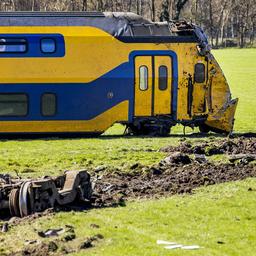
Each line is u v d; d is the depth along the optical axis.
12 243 57.81
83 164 98.81
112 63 137.88
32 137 137.25
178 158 93.69
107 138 135.00
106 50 137.62
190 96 140.88
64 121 137.00
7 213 66.69
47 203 67.44
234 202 72.19
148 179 84.06
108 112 138.12
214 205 71.00
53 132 137.38
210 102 142.12
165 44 139.38
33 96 135.75
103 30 138.38
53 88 136.00
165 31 140.25
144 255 55.34
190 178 83.00
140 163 97.62
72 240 58.59
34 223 63.16
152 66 139.12
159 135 140.12
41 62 135.62
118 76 137.75
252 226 63.94
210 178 83.19
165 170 88.69
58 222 63.62
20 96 135.62
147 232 61.72
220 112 142.75
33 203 66.25
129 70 138.12
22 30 135.75
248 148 107.94
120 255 55.25
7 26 135.62
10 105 135.50
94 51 137.25
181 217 66.50
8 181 70.00
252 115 198.75
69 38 136.62
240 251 56.88
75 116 137.00
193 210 69.00
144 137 136.00
